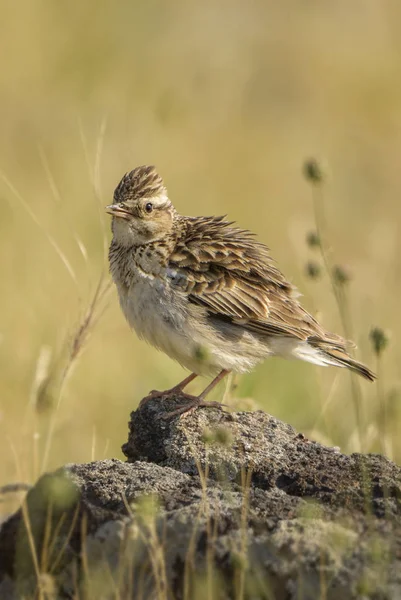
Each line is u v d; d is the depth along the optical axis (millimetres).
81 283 20531
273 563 8188
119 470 9547
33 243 22109
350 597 7906
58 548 8867
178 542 8531
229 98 34094
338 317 20016
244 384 16875
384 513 8930
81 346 13352
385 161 32562
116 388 17969
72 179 25438
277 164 30734
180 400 11562
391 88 36062
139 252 12297
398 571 7980
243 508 8656
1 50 32188
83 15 33844
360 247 27141
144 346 19125
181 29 36531
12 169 26812
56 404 13453
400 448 14625
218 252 12375
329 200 29625
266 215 27438
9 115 29859
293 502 9062
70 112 30016
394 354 19031
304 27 38719
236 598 8180
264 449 10266
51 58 32469
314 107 35406
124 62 33531
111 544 8656
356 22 39906
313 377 17812
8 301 19734
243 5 38719
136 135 27906
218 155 30109
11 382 17484
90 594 8484
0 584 8984
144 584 8445
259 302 12266
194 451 9992
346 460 10008
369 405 16594
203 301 12086
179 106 30484
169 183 27703
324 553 8141
